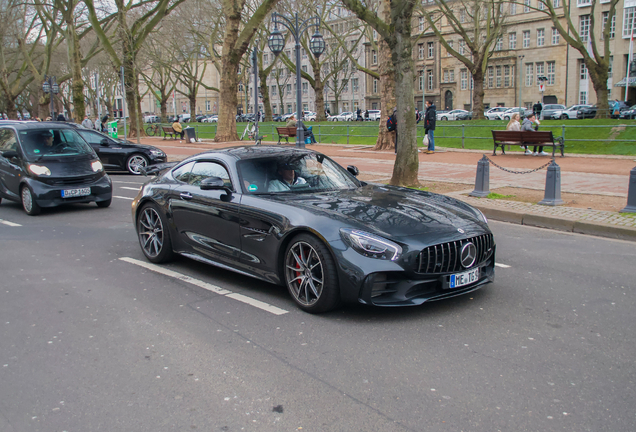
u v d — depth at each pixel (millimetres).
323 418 2912
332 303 4332
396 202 4934
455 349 3773
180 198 5801
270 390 3236
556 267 5922
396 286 4191
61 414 3014
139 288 5340
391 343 3883
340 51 64125
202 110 101812
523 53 64125
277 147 6090
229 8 27484
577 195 9953
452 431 2764
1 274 5945
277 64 72062
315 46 18625
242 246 5078
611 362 3553
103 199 10266
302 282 4551
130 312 4656
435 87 71750
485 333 4055
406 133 11359
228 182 5367
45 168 9680
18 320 4516
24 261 6508
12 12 41750
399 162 11539
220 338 4043
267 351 3791
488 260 4805
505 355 3668
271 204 4824
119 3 31391
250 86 92625
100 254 6797
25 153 9867
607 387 3209
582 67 59719
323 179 5574
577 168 13922
